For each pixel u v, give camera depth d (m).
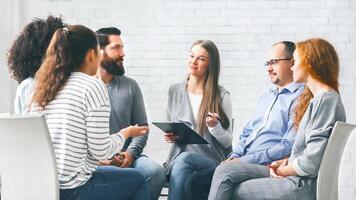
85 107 3.62
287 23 6.08
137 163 4.72
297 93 4.36
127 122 4.95
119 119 4.92
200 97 4.89
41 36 4.10
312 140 3.73
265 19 6.09
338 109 3.79
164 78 6.14
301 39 6.07
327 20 6.07
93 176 3.73
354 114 6.04
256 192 3.90
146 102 6.14
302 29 6.08
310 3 6.07
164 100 6.12
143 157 4.79
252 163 4.22
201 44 4.87
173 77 6.14
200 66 4.84
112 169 3.84
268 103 4.55
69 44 3.70
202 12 6.13
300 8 6.07
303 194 3.80
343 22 6.07
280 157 4.21
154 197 4.59
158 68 6.14
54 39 3.72
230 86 6.11
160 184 4.58
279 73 4.61
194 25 6.14
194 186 4.42
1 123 3.52
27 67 4.10
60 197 3.62
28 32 4.12
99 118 3.62
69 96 3.63
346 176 5.92
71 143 3.59
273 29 6.08
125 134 3.87
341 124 3.59
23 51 4.10
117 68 4.95
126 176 3.84
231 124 4.90
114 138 3.77
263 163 4.25
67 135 3.59
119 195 3.83
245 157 4.28
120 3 6.18
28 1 6.21
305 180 3.81
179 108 4.91
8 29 6.11
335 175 3.79
